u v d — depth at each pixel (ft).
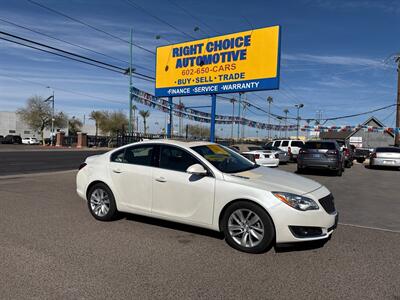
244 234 15.51
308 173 51.21
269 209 14.79
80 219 20.59
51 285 11.95
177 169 17.87
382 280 12.66
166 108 65.98
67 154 97.91
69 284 12.05
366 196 31.40
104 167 20.47
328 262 14.34
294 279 12.68
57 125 236.22
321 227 15.02
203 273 13.14
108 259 14.37
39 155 89.86
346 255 15.16
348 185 38.81
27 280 12.32
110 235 17.60
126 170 19.40
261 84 42.98
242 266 13.84
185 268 13.57
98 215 20.39
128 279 12.51
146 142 19.56
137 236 17.49
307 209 14.75
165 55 51.55
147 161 19.03
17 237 17.07
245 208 15.44
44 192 29.27
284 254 15.23
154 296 11.30
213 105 48.01
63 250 15.34
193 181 16.98
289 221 14.57
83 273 12.96
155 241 16.75
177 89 50.44
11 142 209.87
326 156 47.42
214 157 18.21
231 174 16.65
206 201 16.55
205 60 47.47
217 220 16.28
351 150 68.59
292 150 75.56
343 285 12.23
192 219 17.06
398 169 61.98
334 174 50.62
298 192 15.24
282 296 11.40
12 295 11.22
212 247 16.01
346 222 21.36
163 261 14.26
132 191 19.13
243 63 44.29
